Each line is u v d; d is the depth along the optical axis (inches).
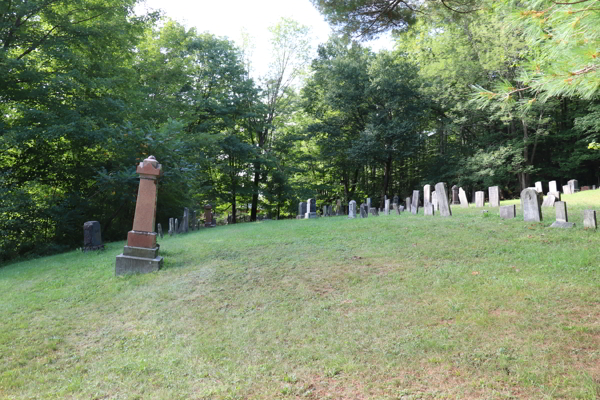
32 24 624.7
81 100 648.4
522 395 122.6
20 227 578.6
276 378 148.7
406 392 130.8
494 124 1267.2
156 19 738.2
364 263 303.6
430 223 445.1
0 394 148.7
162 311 235.0
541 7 121.0
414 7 408.2
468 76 1103.6
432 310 199.2
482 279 238.4
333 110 1375.5
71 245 668.7
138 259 327.3
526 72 137.1
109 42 684.1
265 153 1258.0
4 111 655.8
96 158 716.0
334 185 1600.6
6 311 250.5
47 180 680.4
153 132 644.1
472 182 1222.9
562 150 1253.7
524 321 175.2
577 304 188.4
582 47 114.8
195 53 1106.7
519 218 418.0
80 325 222.4
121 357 177.9
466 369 141.5
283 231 511.2
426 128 1417.3
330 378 145.5
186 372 159.2
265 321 207.3
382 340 172.6
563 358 141.7
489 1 177.2
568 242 303.3
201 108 1048.2
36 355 185.5
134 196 679.7
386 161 1306.6
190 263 349.1
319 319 203.2
